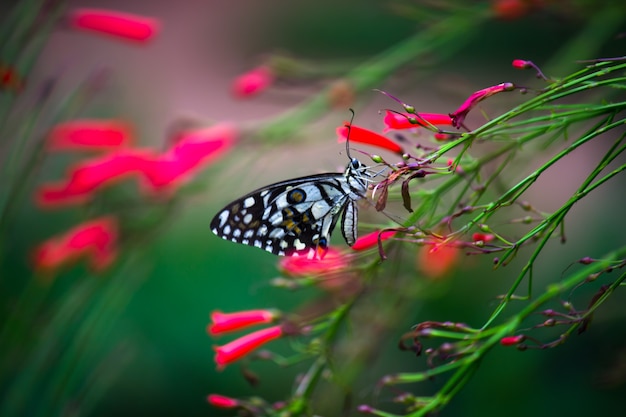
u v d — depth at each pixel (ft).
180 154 2.56
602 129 2.04
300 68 2.67
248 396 2.85
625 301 2.63
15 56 2.38
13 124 2.41
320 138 2.64
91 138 2.56
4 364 2.48
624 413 2.70
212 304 2.88
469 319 2.79
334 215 2.25
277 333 2.25
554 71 2.52
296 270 2.25
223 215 2.27
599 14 2.52
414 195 2.18
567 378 2.74
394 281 2.34
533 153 2.37
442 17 2.62
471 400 2.77
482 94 2.06
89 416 2.84
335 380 2.24
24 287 2.85
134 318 2.87
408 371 2.78
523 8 2.54
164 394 2.86
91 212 2.56
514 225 2.63
